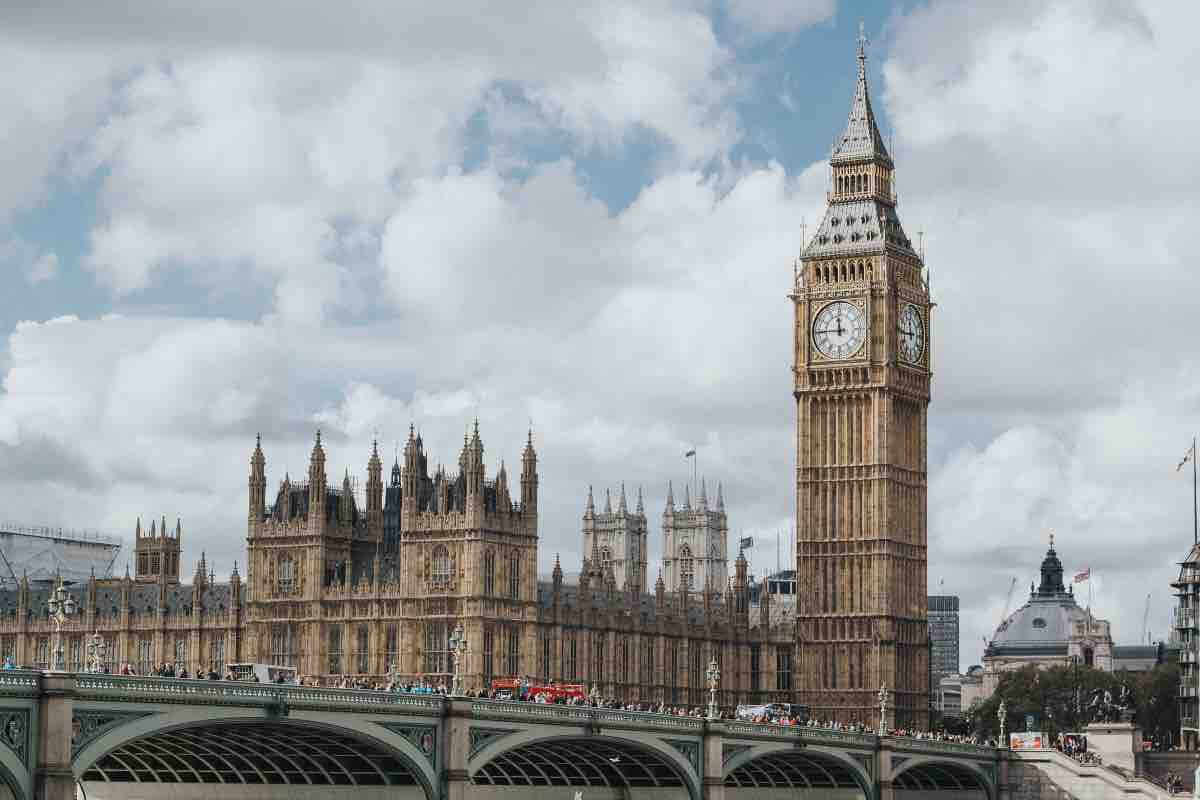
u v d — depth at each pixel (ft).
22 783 455.63
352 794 588.50
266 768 590.55
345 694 535.60
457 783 566.36
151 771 593.42
